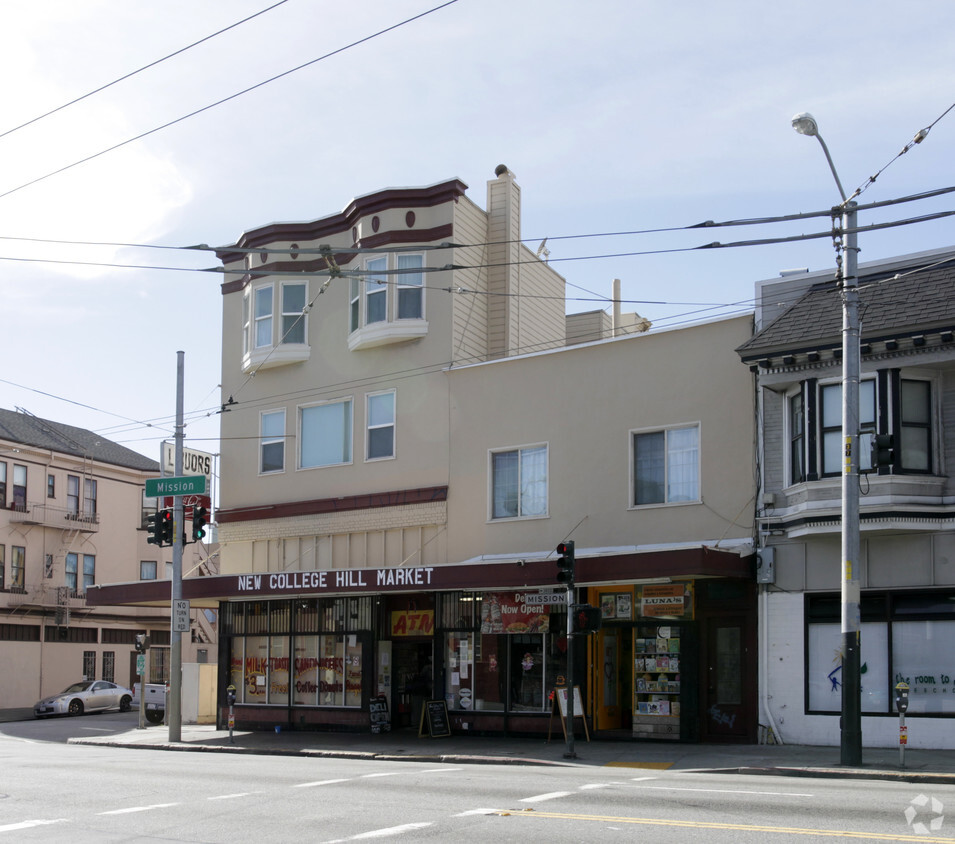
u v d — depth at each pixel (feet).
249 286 98.78
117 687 142.00
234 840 33.06
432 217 89.92
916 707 61.77
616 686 77.41
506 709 76.69
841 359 63.87
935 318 59.93
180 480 81.92
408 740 76.28
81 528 164.45
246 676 92.48
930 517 61.36
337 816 37.52
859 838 31.35
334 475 92.48
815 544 65.98
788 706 65.67
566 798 41.27
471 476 84.07
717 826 33.78
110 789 46.57
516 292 95.76
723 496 71.05
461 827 34.58
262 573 85.46
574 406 79.46
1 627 150.82
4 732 101.86
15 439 155.84
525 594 76.64
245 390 99.60
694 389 73.67
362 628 85.46
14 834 34.86
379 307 90.07
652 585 72.08
